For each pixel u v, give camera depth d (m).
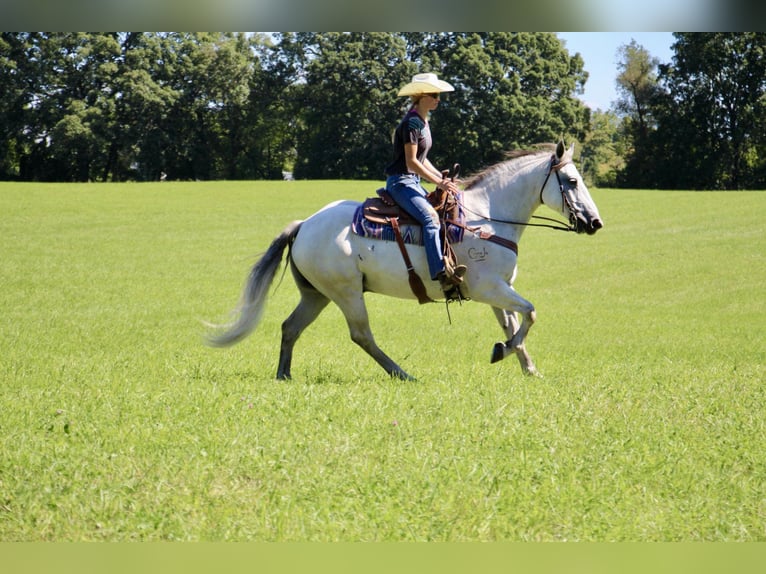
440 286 10.39
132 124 82.56
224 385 9.75
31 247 31.84
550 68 86.25
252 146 90.94
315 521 5.80
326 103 86.69
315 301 11.06
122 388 9.50
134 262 29.44
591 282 27.92
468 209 10.51
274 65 89.62
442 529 5.76
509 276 10.64
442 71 84.62
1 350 13.41
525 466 6.77
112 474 6.48
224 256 31.45
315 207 46.31
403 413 8.23
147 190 54.00
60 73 80.44
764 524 5.98
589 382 10.27
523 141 83.12
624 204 48.16
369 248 10.34
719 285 27.11
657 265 30.45
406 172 10.33
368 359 13.73
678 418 8.46
